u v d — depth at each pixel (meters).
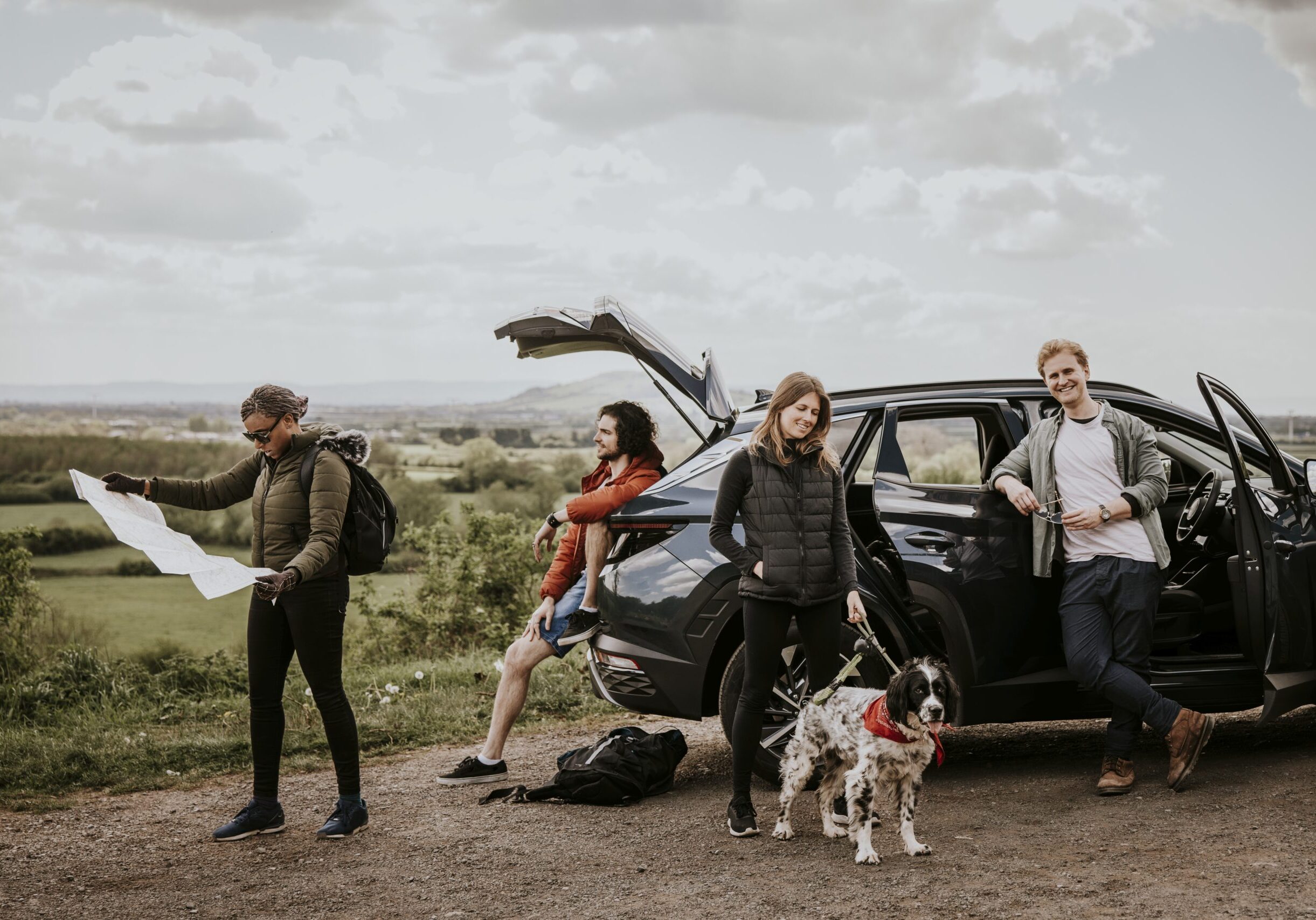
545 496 39.19
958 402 4.90
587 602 5.02
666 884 3.57
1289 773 4.58
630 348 5.07
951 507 4.64
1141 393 5.12
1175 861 3.56
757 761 4.61
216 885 3.70
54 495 63.88
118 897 3.60
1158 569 4.47
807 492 4.02
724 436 4.94
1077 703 4.70
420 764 5.50
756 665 4.03
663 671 4.53
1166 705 4.33
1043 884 3.41
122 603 41.78
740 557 4.02
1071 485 4.53
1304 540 4.72
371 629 14.58
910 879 3.53
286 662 4.34
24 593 11.31
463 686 7.40
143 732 6.12
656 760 4.71
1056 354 4.61
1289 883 3.30
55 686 7.25
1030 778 4.77
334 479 4.12
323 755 5.62
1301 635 4.64
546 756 5.57
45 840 4.25
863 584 4.51
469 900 3.50
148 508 4.19
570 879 3.66
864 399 4.94
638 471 5.06
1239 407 4.73
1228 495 5.23
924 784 4.74
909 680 3.60
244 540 46.72
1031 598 4.62
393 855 3.98
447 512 15.23
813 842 4.00
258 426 4.12
